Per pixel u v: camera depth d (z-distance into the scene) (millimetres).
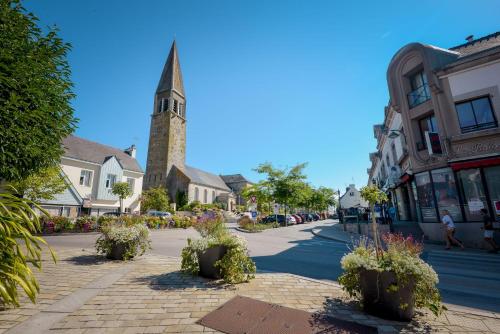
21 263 3430
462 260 8625
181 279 5328
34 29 6008
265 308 3871
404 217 20141
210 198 55062
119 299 4109
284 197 26688
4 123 5340
